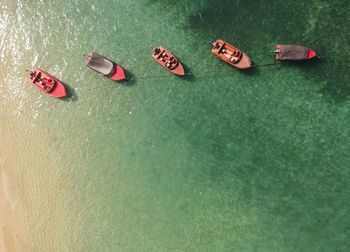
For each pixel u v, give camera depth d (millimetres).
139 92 32688
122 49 33219
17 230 32219
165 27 32906
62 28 34344
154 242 30797
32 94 33938
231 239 29938
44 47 34375
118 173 32094
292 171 29984
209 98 31672
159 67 32438
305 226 29188
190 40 32375
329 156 29641
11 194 32750
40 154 33094
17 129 33719
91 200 32000
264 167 30375
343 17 30344
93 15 34031
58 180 32531
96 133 32812
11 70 34625
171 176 31453
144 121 32406
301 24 30875
